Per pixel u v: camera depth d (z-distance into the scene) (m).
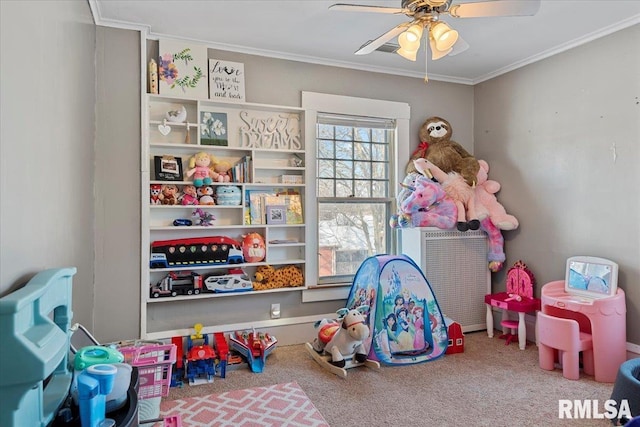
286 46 3.36
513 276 3.69
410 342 3.16
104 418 1.16
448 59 3.66
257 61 3.46
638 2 2.63
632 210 2.89
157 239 3.19
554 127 3.45
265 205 3.46
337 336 2.97
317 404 2.43
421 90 4.08
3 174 1.07
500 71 3.94
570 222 3.32
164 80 3.14
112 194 2.90
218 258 3.23
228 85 3.33
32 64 1.35
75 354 1.46
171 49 3.17
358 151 3.89
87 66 2.53
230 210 3.42
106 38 2.90
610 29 2.99
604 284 2.94
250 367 2.96
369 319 3.12
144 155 2.99
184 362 2.77
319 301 3.64
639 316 2.84
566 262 3.29
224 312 3.35
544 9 2.72
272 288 3.41
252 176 3.39
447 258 3.74
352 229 3.86
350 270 3.84
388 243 3.98
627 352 2.90
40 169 1.44
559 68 3.41
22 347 0.97
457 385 2.69
